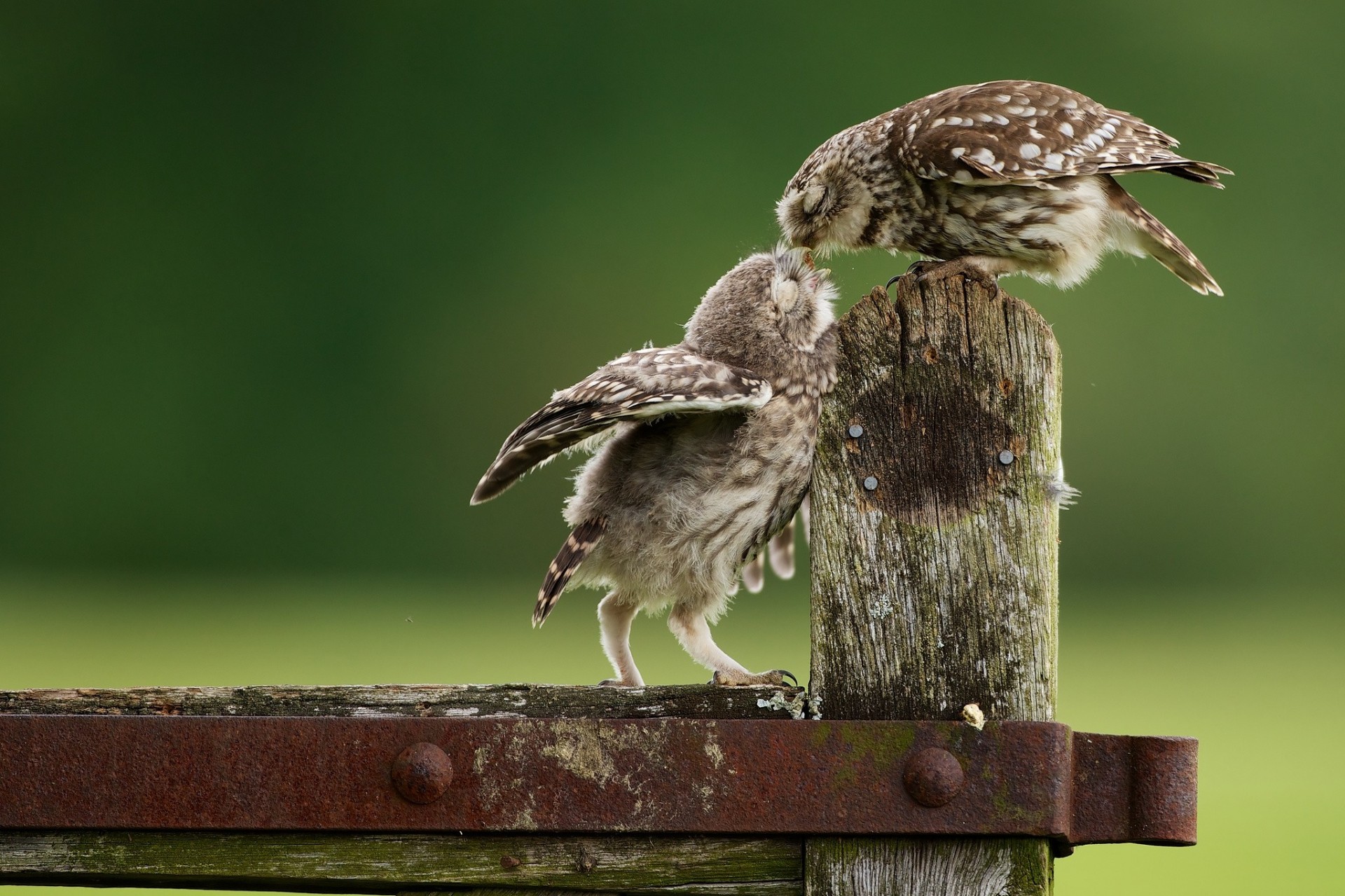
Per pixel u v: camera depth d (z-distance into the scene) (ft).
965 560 26.03
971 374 26.07
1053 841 25.90
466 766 25.89
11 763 25.90
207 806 25.90
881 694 26.02
